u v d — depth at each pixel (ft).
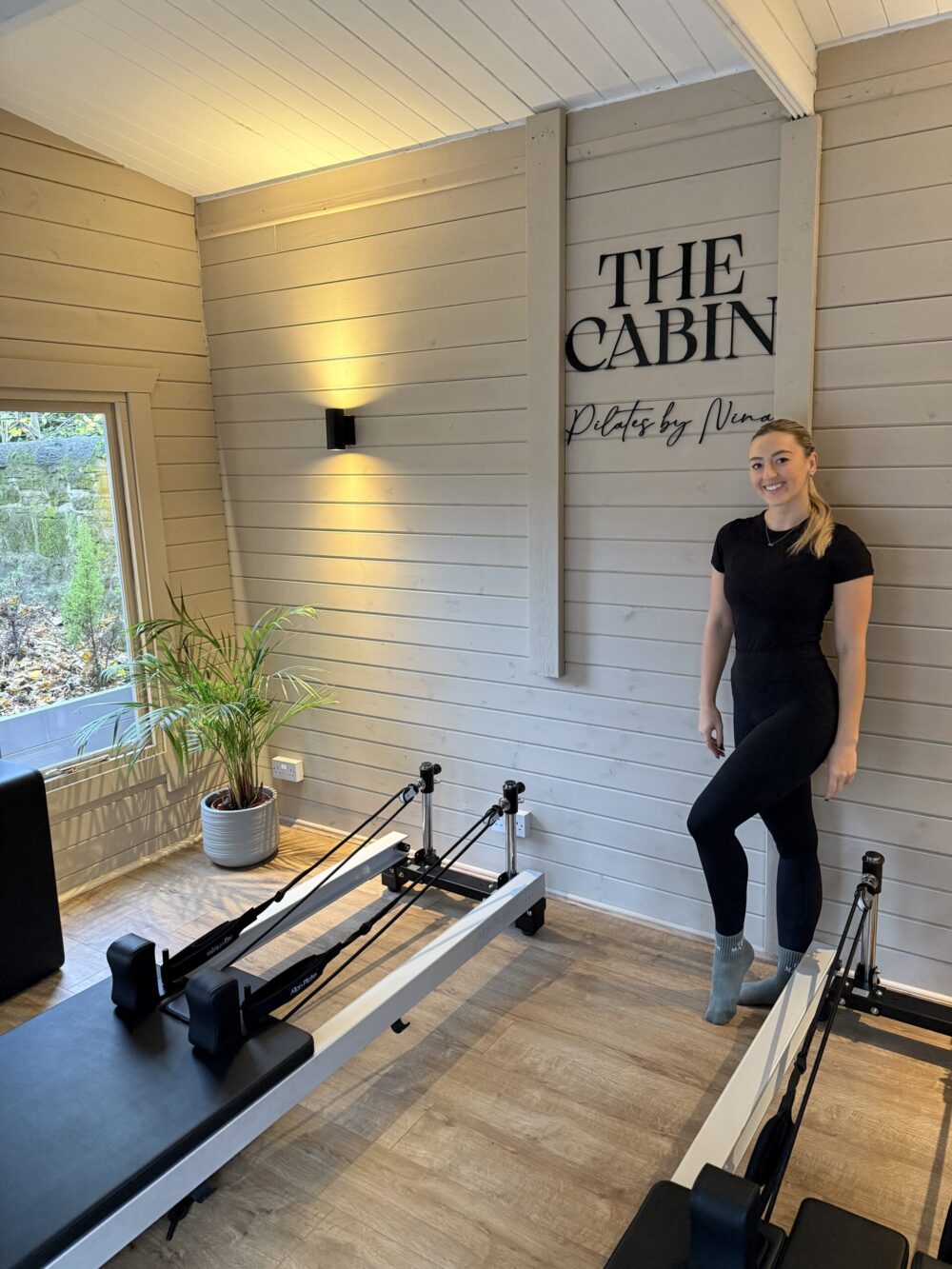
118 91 10.10
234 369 13.47
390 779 13.12
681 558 10.17
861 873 9.59
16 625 11.59
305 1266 6.75
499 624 11.65
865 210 8.57
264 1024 7.50
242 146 11.36
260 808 12.86
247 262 12.96
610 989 9.91
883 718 9.21
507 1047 9.02
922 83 8.13
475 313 11.10
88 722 12.50
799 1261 5.22
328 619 13.32
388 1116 8.17
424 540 12.10
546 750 11.57
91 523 12.37
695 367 9.72
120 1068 6.98
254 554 13.92
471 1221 7.08
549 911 11.51
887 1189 7.30
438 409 11.62
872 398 8.82
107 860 12.76
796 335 8.95
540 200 10.20
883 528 8.95
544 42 8.70
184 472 13.42
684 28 8.31
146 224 12.56
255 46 9.04
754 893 10.33
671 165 9.50
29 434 11.49
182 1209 7.04
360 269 11.93
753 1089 7.43
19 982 10.17
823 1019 7.89
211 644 14.03
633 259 9.89
